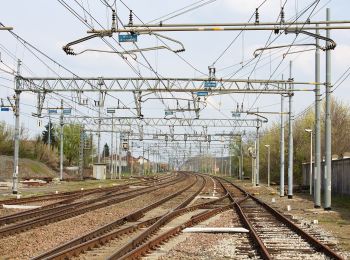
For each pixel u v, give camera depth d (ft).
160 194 167.84
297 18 65.72
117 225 77.97
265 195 179.63
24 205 116.78
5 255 50.98
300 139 267.59
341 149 252.42
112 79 140.05
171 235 66.95
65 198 144.15
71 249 49.29
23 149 326.03
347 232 73.82
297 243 60.54
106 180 309.83
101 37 72.43
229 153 431.84
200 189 201.87
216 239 64.59
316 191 118.21
